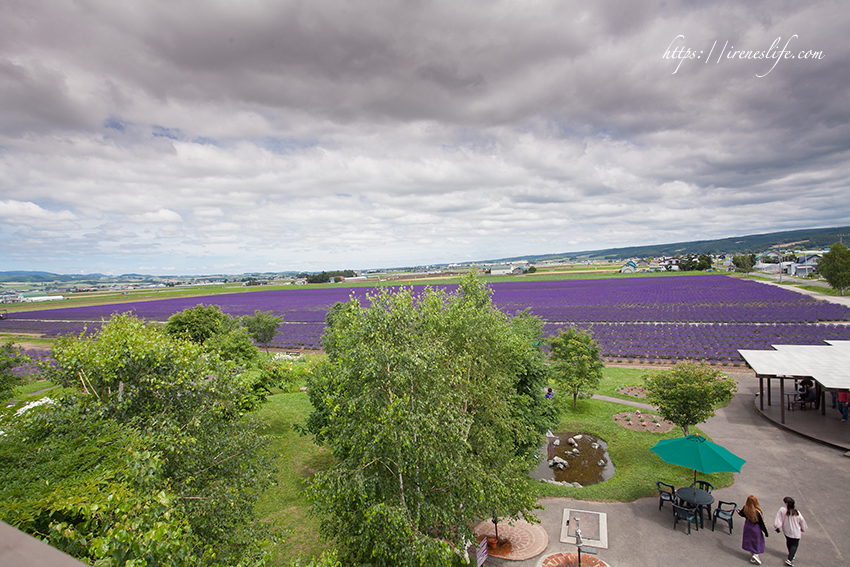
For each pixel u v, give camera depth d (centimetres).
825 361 3083
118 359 1460
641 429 3134
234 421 1619
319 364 2478
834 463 2397
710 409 2428
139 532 905
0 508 898
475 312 2094
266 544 1441
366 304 8988
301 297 14938
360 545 1523
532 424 2491
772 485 2231
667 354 5172
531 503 1762
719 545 1833
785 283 12350
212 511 1340
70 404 1382
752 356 3319
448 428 1502
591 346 3559
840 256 8969
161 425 1370
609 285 14625
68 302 17312
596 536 1933
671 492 2116
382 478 1527
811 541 1798
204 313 5156
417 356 1510
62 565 175
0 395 1598
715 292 11038
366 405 1445
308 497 1534
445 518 1481
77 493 950
